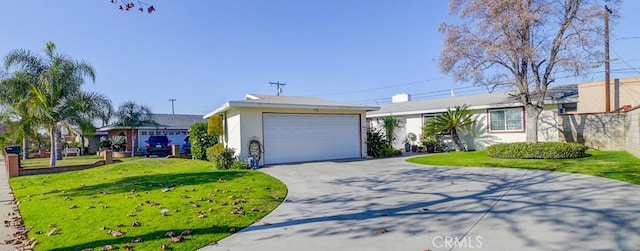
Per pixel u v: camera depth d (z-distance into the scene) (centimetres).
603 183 679
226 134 1416
